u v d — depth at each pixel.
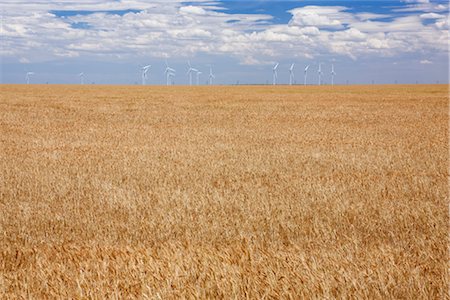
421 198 11.91
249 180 13.98
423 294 6.04
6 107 45.97
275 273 6.48
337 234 8.94
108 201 11.24
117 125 31.52
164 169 15.57
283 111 43.00
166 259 7.09
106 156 18.42
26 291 6.10
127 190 12.47
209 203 11.08
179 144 22.27
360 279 6.30
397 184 13.38
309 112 42.03
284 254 7.34
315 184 13.19
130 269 6.66
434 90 102.25
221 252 7.40
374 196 11.92
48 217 9.98
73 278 6.43
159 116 37.78
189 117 37.09
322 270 6.68
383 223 9.68
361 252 7.56
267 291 5.95
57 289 6.11
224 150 20.20
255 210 10.51
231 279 6.21
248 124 32.31
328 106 49.59
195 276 6.43
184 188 12.92
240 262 6.96
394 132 27.95
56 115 38.38
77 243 8.43
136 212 10.31
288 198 11.58
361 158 18.28
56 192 12.23
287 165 16.67
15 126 30.42
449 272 6.76
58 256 7.43
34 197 11.75
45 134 26.45
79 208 10.75
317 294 5.91
